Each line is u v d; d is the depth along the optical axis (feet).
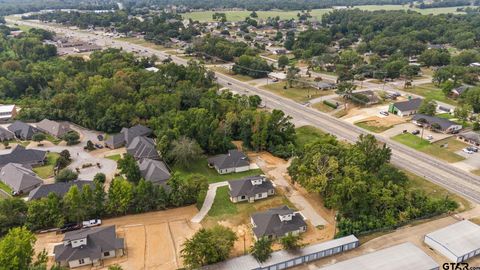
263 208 326.03
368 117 531.50
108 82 543.80
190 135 423.64
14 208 293.84
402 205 305.32
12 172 367.25
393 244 270.67
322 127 502.38
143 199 315.37
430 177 371.35
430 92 641.40
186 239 264.72
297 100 609.42
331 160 333.62
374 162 351.25
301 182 334.03
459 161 402.52
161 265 258.98
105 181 365.20
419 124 496.64
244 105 519.60
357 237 280.10
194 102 527.81
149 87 554.05
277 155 420.77
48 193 326.03
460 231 272.31
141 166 375.45
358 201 295.48
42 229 293.43
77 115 510.99
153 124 468.34
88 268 256.32
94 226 298.56
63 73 632.79
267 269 245.86
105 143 446.19
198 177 343.46
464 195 338.13
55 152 431.84
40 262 240.73
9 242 232.94
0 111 522.88
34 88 615.57
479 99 540.52
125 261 262.67
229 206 329.31
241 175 383.45
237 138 465.06
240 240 285.23
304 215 316.19
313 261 256.93
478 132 466.70
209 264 246.88
